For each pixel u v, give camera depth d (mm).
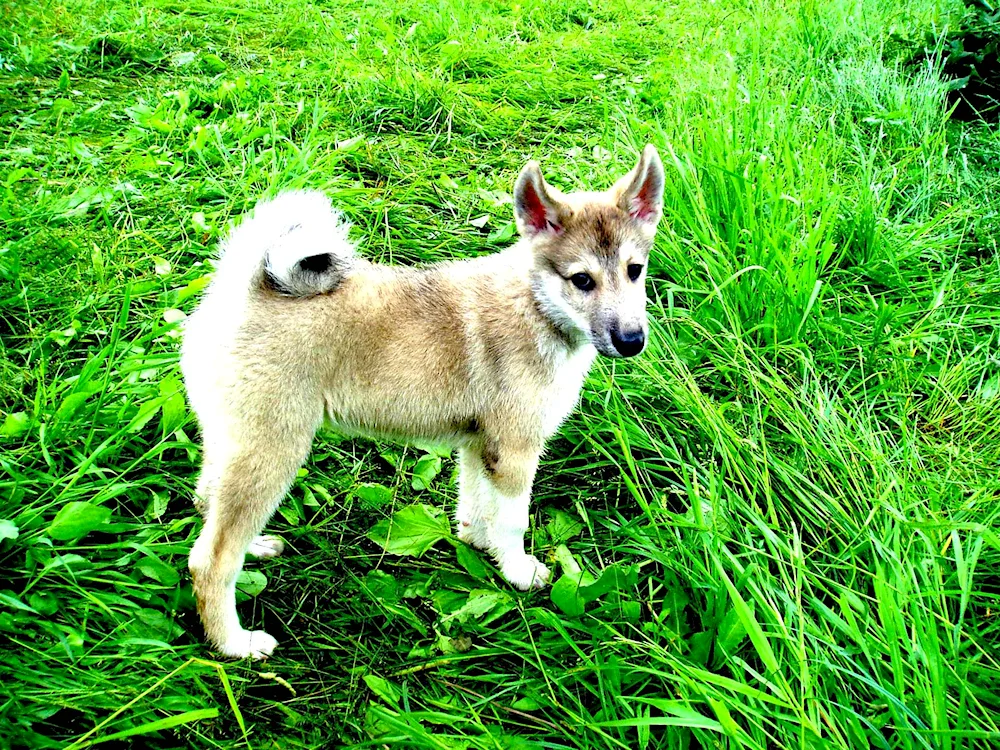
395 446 999
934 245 1238
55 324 1043
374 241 1214
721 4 2098
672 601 833
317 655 803
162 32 1797
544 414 852
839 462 915
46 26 1747
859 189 1272
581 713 744
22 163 1311
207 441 790
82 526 800
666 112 1440
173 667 761
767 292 1093
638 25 2037
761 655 692
